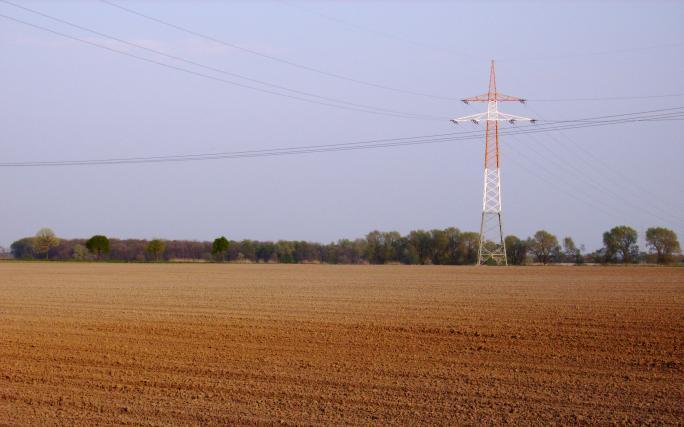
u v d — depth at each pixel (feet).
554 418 40.14
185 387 48.21
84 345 65.92
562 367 54.65
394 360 57.67
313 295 122.42
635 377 50.90
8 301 112.06
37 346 65.46
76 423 39.88
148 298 117.29
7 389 47.98
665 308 93.30
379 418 40.22
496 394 45.55
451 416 40.55
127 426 39.22
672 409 41.93
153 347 64.64
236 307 99.96
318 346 64.85
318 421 39.75
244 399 44.68
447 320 82.28
